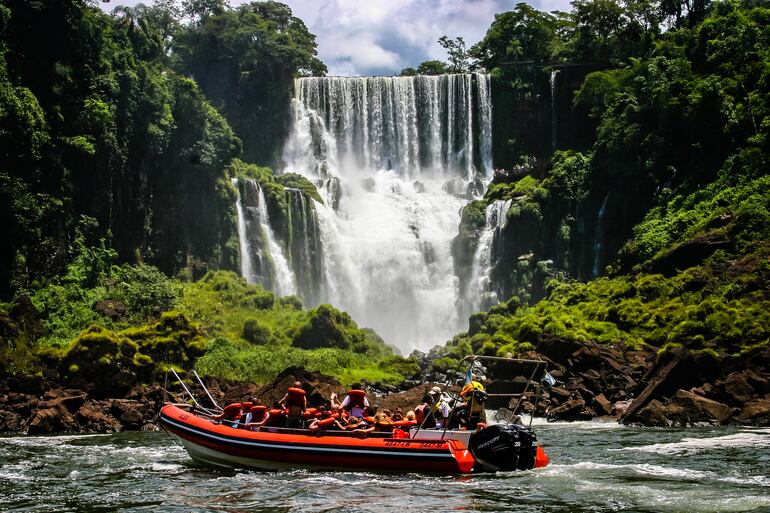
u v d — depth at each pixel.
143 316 52.94
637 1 86.62
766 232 48.62
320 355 49.84
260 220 72.06
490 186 79.12
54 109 58.44
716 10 74.62
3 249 51.81
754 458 23.09
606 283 54.41
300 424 22.22
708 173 61.19
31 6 58.62
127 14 71.56
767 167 55.22
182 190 68.38
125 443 29.47
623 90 75.50
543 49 91.88
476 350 56.25
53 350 40.81
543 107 88.00
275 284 70.81
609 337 43.91
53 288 52.84
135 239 65.38
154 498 18.55
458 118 88.31
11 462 24.41
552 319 46.28
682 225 55.59
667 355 35.94
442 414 20.69
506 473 20.42
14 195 51.56
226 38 86.44
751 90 63.16
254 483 19.95
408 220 79.25
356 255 76.00
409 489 18.86
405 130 87.88
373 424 21.92
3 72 54.28
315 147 87.25
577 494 18.17
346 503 17.59
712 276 47.12
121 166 63.53
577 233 71.50
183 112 69.00
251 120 86.06
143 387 38.56
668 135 66.19
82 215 59.28
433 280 76.25
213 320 55.97
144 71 66.38
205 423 22.89
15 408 35.53
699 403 32.62
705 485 19.08
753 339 37.81
